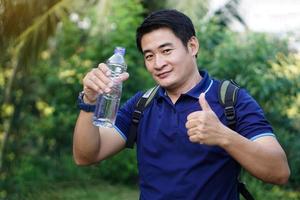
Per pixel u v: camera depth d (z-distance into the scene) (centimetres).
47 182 733
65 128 788
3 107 718
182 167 213
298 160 688
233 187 217
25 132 754
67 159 787
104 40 741
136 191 765
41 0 492
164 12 220
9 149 722
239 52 677
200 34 714
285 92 697
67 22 560
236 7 788
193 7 705
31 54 535
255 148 199
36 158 764
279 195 698
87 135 223
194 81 227
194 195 211
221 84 225
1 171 702
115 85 214
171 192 213
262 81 661
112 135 236
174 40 218
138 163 228
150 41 219
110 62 218
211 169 211
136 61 767
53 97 788
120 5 752
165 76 220
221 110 218
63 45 763
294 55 713
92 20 720
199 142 196
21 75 707
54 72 775
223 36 727
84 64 777
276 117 701
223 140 195
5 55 605
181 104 222
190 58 224
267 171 203
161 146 218
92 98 217
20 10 472
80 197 712
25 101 744
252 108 216
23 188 695
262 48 678
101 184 784
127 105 242
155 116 225
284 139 693
